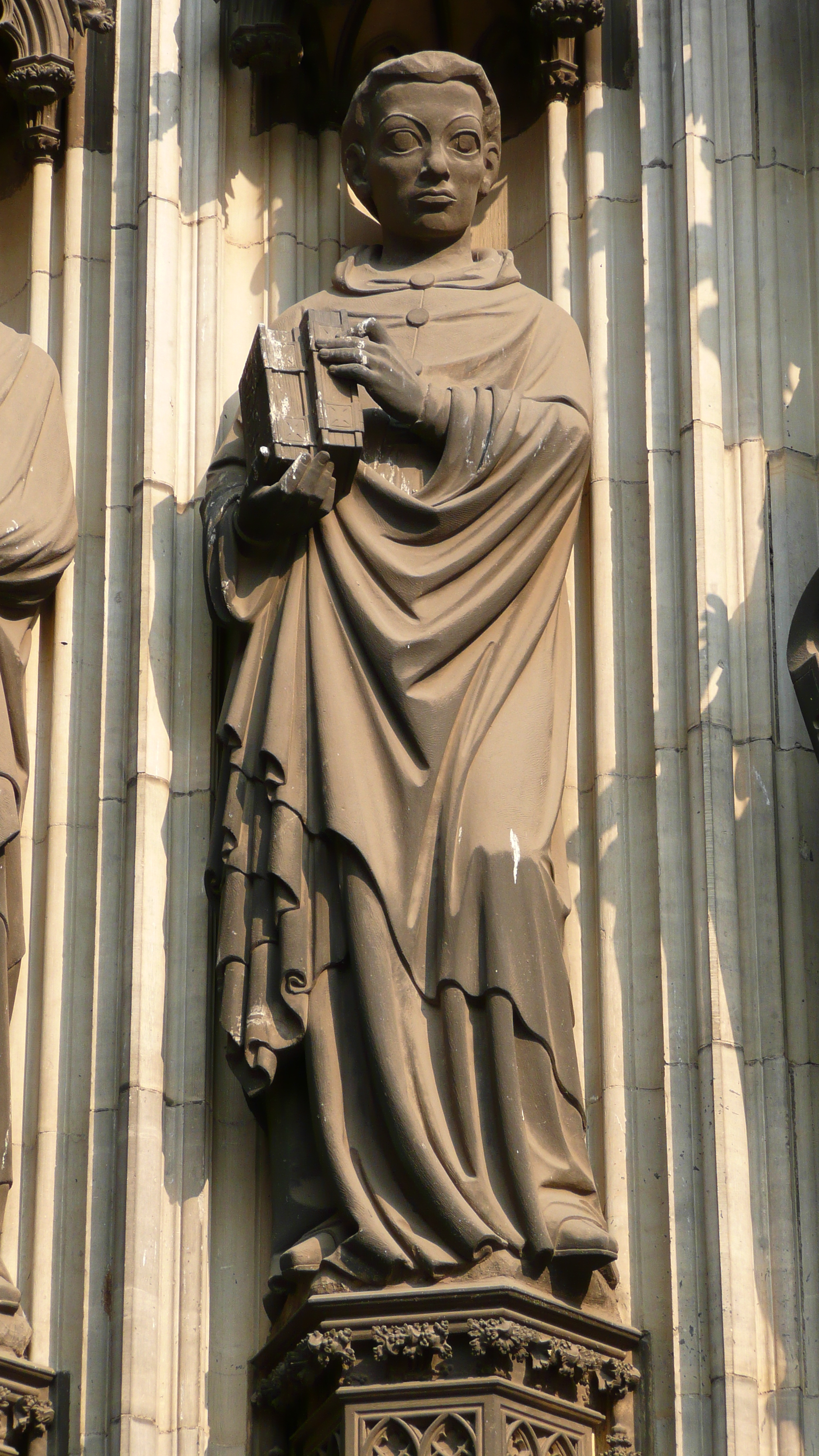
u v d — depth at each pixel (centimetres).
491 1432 1507
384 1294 1539
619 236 1844
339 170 1916
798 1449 1551
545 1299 1546
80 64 1917
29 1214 1642
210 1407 1603
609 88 1883
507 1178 1559
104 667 1748
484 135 1839
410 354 1752
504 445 1692
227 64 1917
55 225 1884
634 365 1809
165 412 1803
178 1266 1620
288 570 1695
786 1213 1603
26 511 1733
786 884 1681
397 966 1598
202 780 1727
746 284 1817
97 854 1709
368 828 1616
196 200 1869
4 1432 1577
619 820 1702
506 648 1672
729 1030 1634
